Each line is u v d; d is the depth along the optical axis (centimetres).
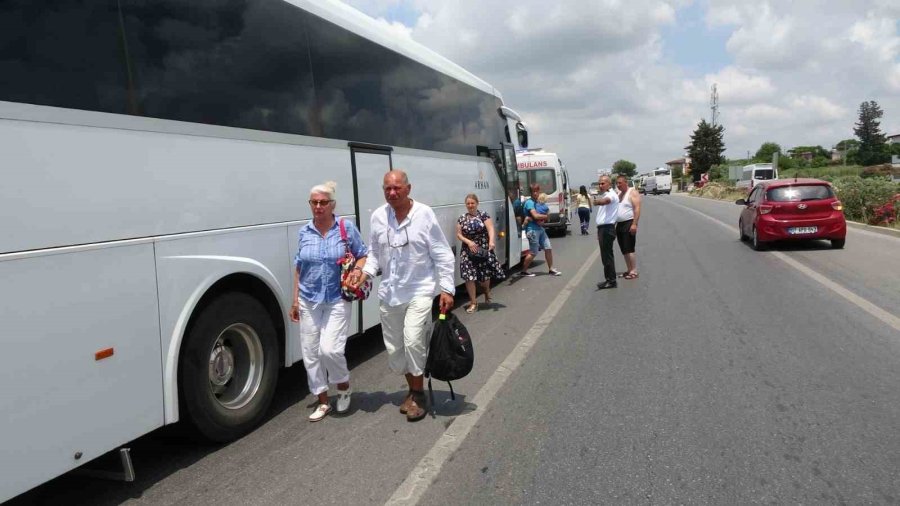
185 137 429
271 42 531
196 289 426
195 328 429
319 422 498
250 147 494
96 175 360
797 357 614
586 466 396
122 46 386
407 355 484
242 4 498
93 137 361
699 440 428
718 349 654
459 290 1148
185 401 423
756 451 407
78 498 388
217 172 457
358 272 481
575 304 941
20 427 317
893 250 1407
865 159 11331
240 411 469
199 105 444
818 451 403
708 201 5056
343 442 454
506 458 413
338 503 363
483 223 934
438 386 575
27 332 320
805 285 1005
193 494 384
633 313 850
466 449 431
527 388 557
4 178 312
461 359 486
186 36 438
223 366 468
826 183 1470
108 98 372
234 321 463
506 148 1238
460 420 486
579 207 2189
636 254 1552
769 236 1465
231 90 477
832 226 1431
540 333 765
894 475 368
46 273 330
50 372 330
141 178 390
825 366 583
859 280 1034
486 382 580
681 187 10075
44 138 333
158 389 395
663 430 448
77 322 345
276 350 511
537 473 390
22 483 318
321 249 482
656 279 1132
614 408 496
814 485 360
